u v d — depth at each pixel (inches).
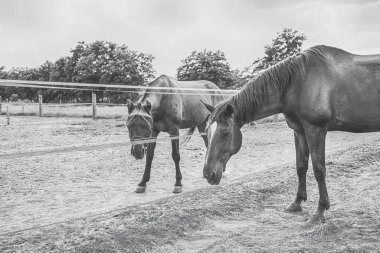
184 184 260.4
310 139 171.9
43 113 1052.5
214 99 307.7
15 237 158.1
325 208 173.9
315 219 171.3
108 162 354.9
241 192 223.3
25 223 180.1
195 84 299.9
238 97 178.2
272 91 176.6
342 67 170.9
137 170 317.1
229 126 167.2
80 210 201.2
